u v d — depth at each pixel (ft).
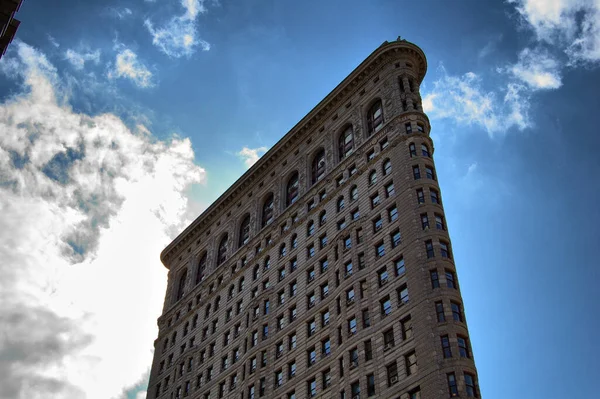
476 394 200.54
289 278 295.89
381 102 312.71
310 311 270.26
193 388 314.14
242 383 282.36
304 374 253.24
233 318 318.65
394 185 267.80
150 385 349.20
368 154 296.30
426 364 207.21
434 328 213.46
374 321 235.61
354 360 234.38
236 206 378.94
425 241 239.50
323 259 282.15
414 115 290.15
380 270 247.91
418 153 271.69
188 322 355.15
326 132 335.88
